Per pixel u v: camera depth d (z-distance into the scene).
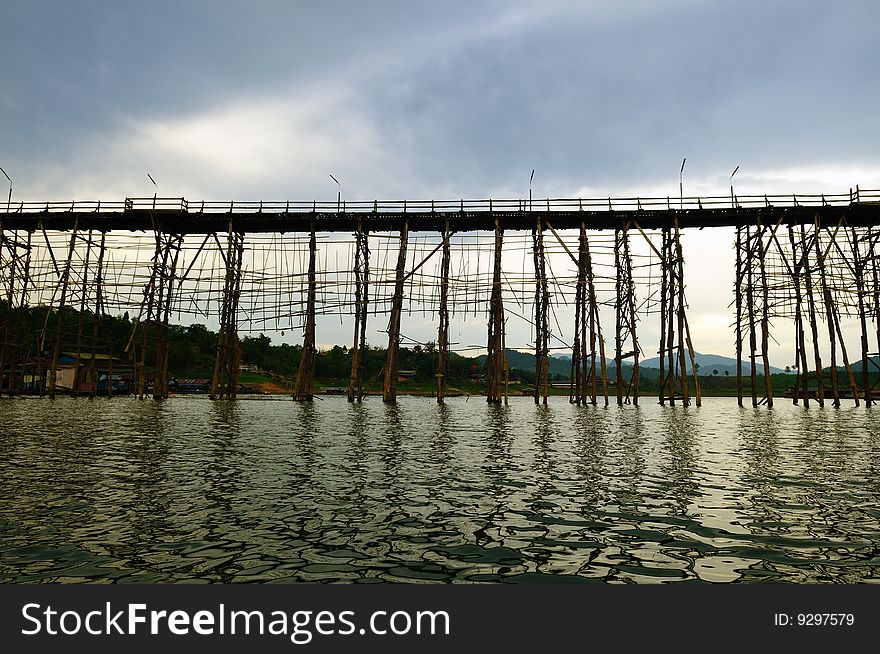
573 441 19.78
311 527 8.80
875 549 7.90
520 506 10.20
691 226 40.22
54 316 61.88
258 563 7.34
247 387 76.81
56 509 9.68
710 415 33.31
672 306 40.09
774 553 7.76
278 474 13.02
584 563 7.42
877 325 39.81
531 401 56.28
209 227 42.03
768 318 38.84
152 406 36.22
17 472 12.89
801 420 29.53
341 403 43.94
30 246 42.03
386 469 13.84
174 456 15.43
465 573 7.11
